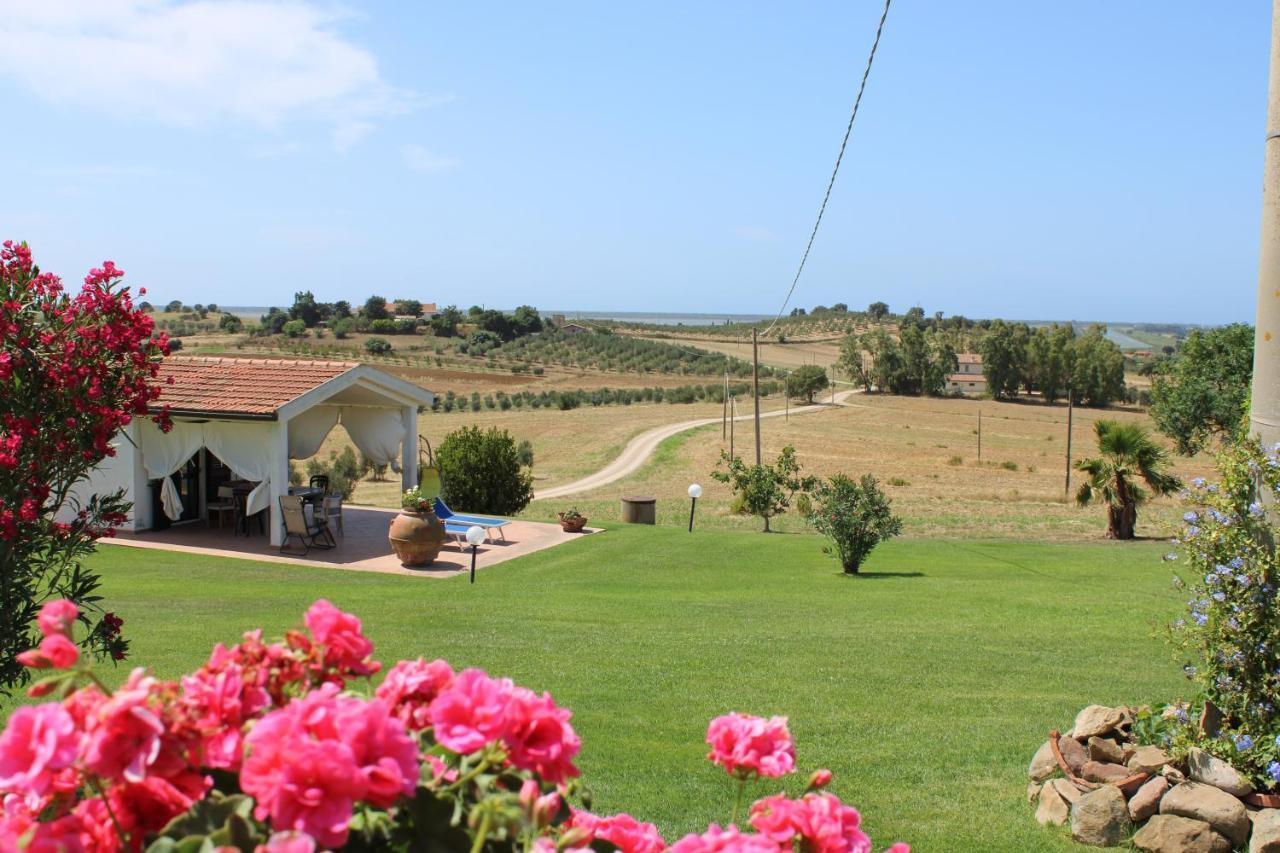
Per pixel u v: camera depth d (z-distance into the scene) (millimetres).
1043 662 10539
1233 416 48406
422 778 1805
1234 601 5582
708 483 53219
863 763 6871
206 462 21578
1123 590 16734
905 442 78500
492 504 27938
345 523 22172
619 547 20422
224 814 1594
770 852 1890
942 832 5660
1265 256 5711
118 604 12797
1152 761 5707
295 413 18734
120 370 5250
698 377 128625
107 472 19734
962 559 21266
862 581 17609
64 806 1719
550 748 1838
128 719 1552
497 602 13898
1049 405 120250
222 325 126000
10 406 4848
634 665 9828
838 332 189250
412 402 22281
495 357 127250
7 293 4879
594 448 69312
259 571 16438
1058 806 5828
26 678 4996
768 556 20250
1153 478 29359
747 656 10469
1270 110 5703
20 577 5000
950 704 8594
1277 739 5137
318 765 1454
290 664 1862
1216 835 5160
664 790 6129
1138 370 161375
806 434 80250
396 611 12727
